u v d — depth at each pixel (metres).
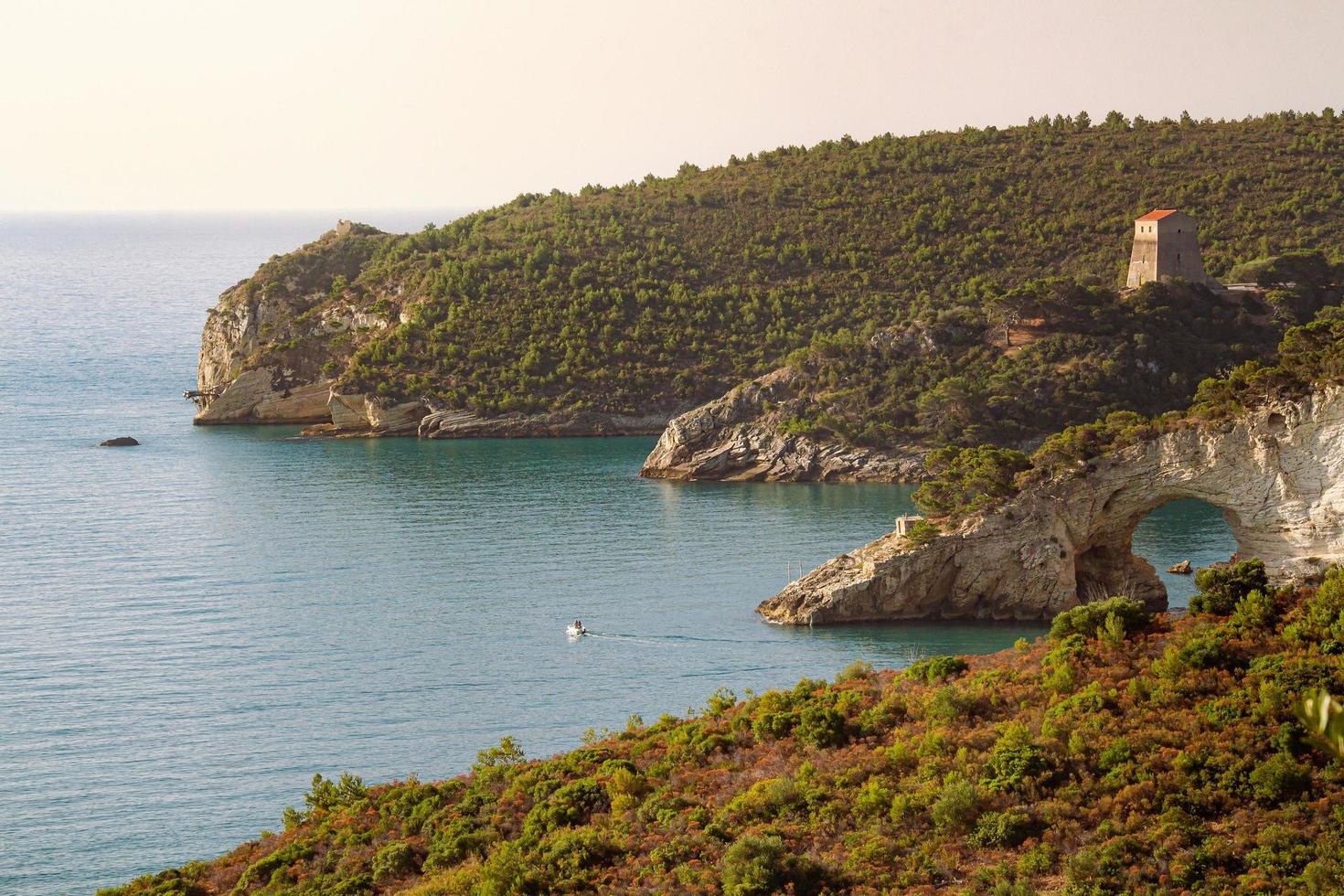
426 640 116.38
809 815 62.44
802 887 56.50
